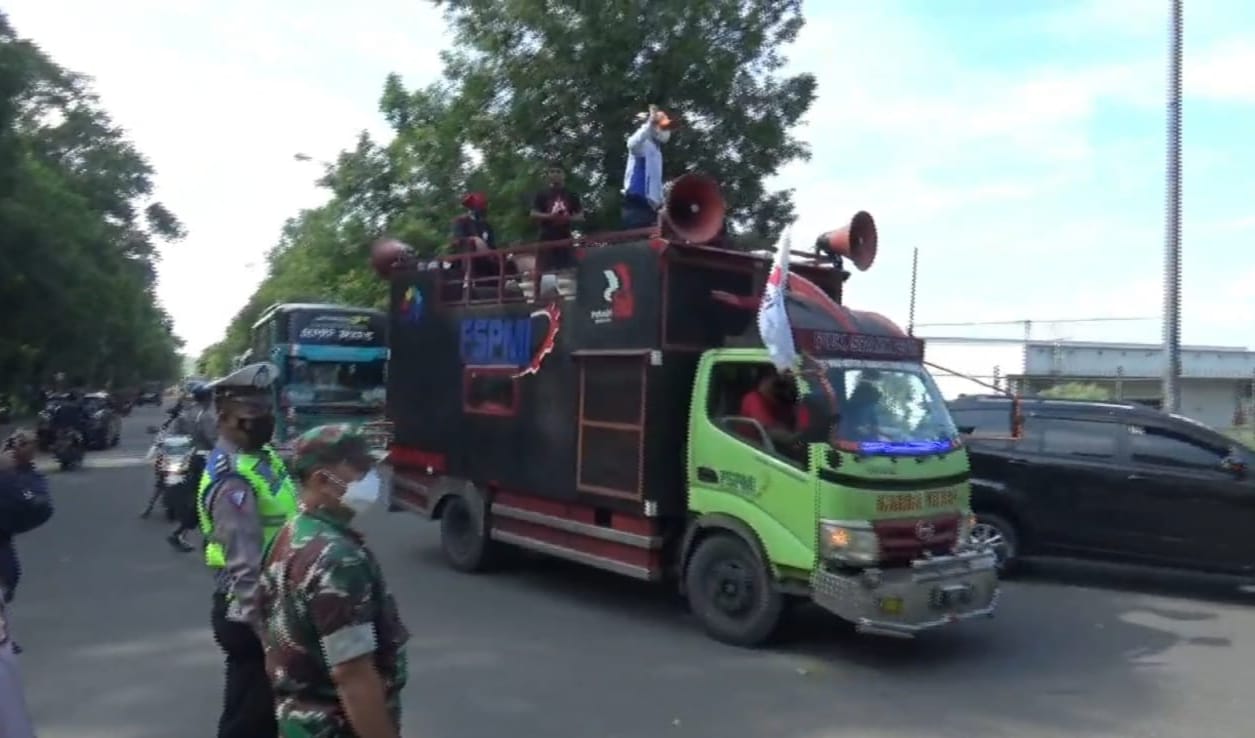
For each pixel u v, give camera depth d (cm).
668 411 893
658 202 1137
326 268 2838
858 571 770
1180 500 1062
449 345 1159
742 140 1955
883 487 778
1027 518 1130
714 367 875
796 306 852
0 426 3997
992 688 732
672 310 895
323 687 310
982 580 805
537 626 902
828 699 700
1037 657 819
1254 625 936
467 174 2081
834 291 1023
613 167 1906
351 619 301
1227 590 1104
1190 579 1167
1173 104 1558
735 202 1970
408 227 2089
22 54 2573
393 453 1245
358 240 2266
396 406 1249
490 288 1103
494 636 865
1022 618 959
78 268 3197
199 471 1221
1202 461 1066
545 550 1023
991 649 843
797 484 788
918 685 737
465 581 1097
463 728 630
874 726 645
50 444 2358
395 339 1258
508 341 1064
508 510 1070
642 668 770
